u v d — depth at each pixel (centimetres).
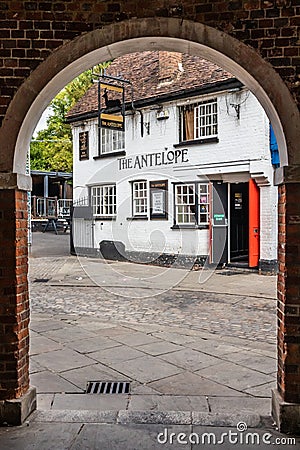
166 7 372
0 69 374
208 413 396
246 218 1449
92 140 1716
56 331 685
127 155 1552
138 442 345
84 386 466
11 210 373
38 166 3572
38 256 1691
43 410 403
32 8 375
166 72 1451
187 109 1390
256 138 1208
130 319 769
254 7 368
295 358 364
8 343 377
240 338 646
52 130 3544
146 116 1486
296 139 357
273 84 363
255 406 417
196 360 548
